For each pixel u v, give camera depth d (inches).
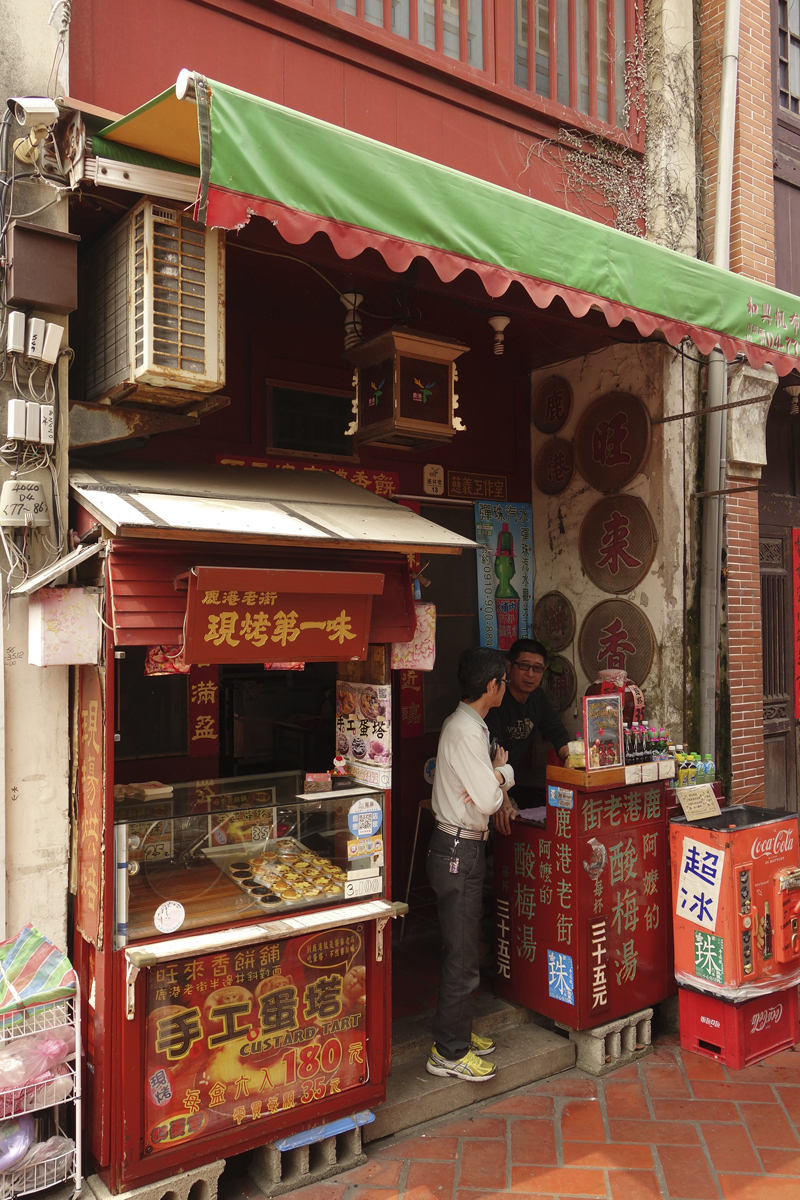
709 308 147.6
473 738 140.0
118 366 118.0
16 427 105.0
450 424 152.1
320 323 180.1
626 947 156.6
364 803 128.7
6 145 107.6
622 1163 124.0
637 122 205.3
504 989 164.6
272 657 112.0
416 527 129.4
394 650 132.9
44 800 110.4
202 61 135.3
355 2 158.4
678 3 210.4
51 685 110.8
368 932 126.3
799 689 268.1
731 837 150.3
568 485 217.8
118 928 104.9
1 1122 101.9
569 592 217.5
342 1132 121.9
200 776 168.2
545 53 190.2
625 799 157.1
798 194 247.4
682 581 197.8
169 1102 107.4
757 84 226.5
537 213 124.8
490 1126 134.1
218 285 115.6
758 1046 155.4
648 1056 157.9
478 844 141.0
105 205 117.3
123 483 115.1
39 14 112.0
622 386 204.1
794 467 270.8
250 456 173.2
